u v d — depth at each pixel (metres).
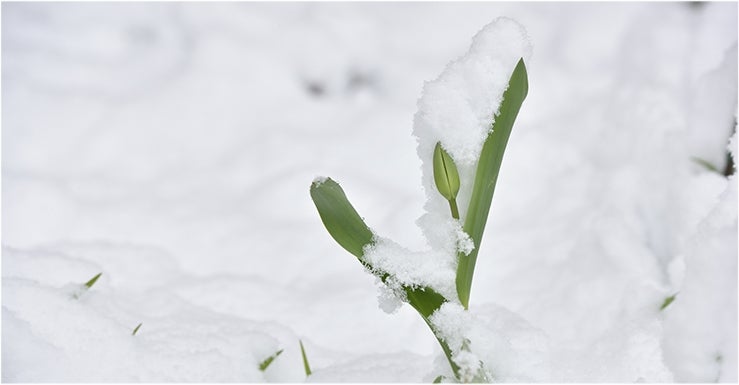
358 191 2.85
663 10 3.28
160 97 3.54
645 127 2.49
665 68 2.90
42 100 3.44
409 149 3.16
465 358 1.28
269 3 3.94
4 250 1.85
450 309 1.29
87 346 1.53
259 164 3.14
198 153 3.25
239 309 2.02
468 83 1.28
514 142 2.80
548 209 2.46
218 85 3.61
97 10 3.85
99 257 2.24
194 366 1.56
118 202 2.84
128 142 3.29
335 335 1.92
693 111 2.05
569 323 1.79
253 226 2.68
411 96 3.52
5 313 1.50
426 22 3.79
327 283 2.27
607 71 3.24
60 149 3.21
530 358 1.38
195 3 3.88
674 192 2.04
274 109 3.51
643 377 1.47
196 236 2.62
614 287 1.88
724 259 1.37
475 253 1.29
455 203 1.28
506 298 2.02
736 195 1.41
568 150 2.72
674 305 1.42
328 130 3.34
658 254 2.02
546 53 3.45
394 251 1.29
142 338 1.61
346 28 3.77
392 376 1.58
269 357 1.62
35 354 1.48
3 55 3.65
